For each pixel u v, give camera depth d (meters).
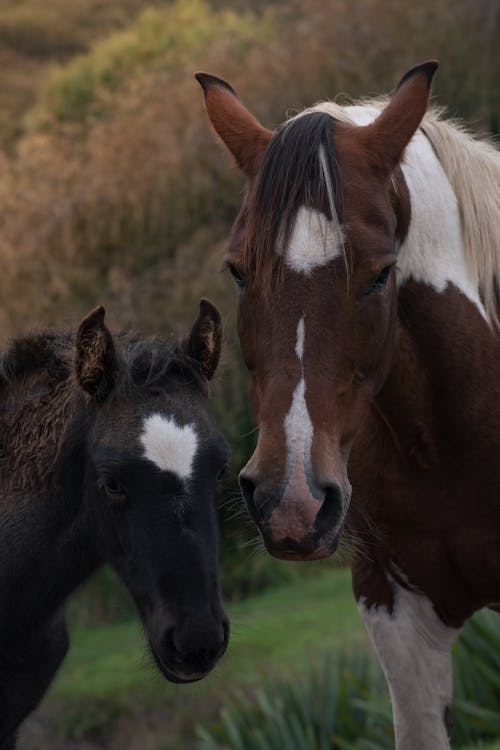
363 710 11.42
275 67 24.73
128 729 15.04
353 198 5.09
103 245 22.47
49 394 6.76
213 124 5.69
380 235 5.09
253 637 16.61
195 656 5.46
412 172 5.86
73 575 6.69
